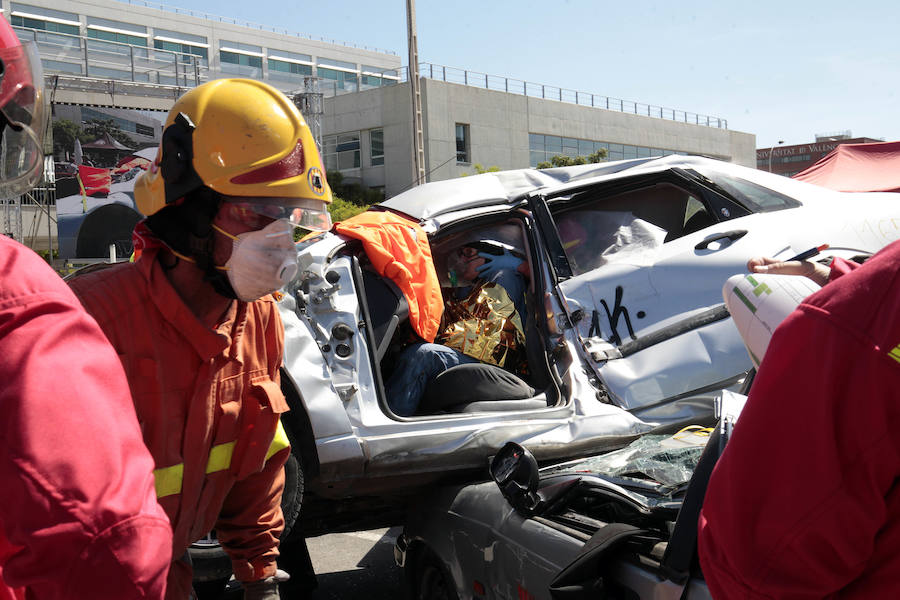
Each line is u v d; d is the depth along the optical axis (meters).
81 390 0.97
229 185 1.44
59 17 47.53
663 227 3.97
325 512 3.21
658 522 2.03
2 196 1.23
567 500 2.25
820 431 1.03
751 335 1.67
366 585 3.83
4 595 1.06
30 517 0.92
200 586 3.03
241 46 53.88
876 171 12.22
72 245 25.23
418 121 20.81
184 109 1.49
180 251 1.48
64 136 24.88
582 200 3.79
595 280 3.49
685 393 3.30
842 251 3.49
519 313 3.75
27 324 0.97
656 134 46.94
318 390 2.90
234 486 1.75
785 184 3.87
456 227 3.62
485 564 2.40
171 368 1.46
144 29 50.38
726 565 1.13
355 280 3.18
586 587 1.89
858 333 1.02
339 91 39.69
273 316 1.71
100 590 0.94
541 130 40.28
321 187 1.54
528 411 3.14
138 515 0.98
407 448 2.94
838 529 1.03
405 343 3.51
